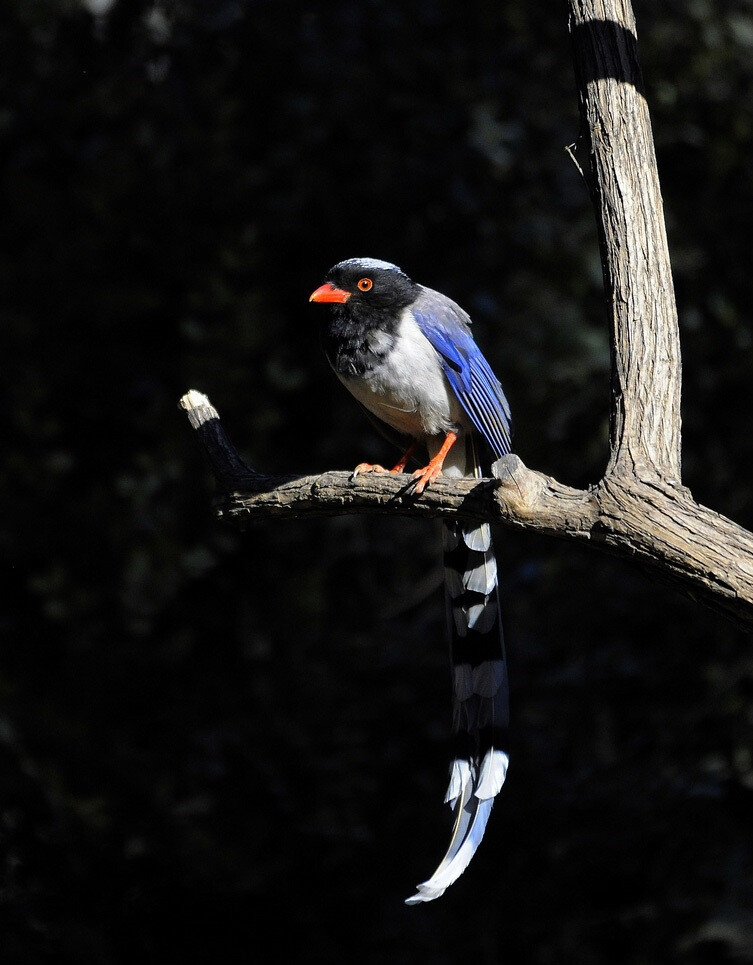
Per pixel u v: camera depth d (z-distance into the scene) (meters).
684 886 11.38
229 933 11.18
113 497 12.00
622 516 5.23
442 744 11.55
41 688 11.69
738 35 12.80
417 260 12.72
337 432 12.86
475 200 12.48
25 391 12.18
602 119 6.27
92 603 11.80
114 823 10.81
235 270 12.19
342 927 11.20
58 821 10.70
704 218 12.84
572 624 12.34
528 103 12.62
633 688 12.30
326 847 11.12
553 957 11.14
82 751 11.03
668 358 5.81
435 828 11.20
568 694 12.01
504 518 5.49
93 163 12.40
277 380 12.30
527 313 12.54
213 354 12.16
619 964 11.31
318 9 12.52
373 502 6.38
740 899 11.25
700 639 12.39
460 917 11.15
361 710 11.46
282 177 12.50
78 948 10.53
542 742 11.63
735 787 12.09
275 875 10.98
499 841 11.34
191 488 12.00
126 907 10.96
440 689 11.65
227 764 11.20
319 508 6.61
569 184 12.62
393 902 11.09
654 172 6.21
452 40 12.58
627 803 11.32
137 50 12.70
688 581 5.06
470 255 12.66
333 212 12.59
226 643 12.20
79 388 12.48
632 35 6.42
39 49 12.72
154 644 11.80
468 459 8.37
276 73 12.55
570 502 5.35
